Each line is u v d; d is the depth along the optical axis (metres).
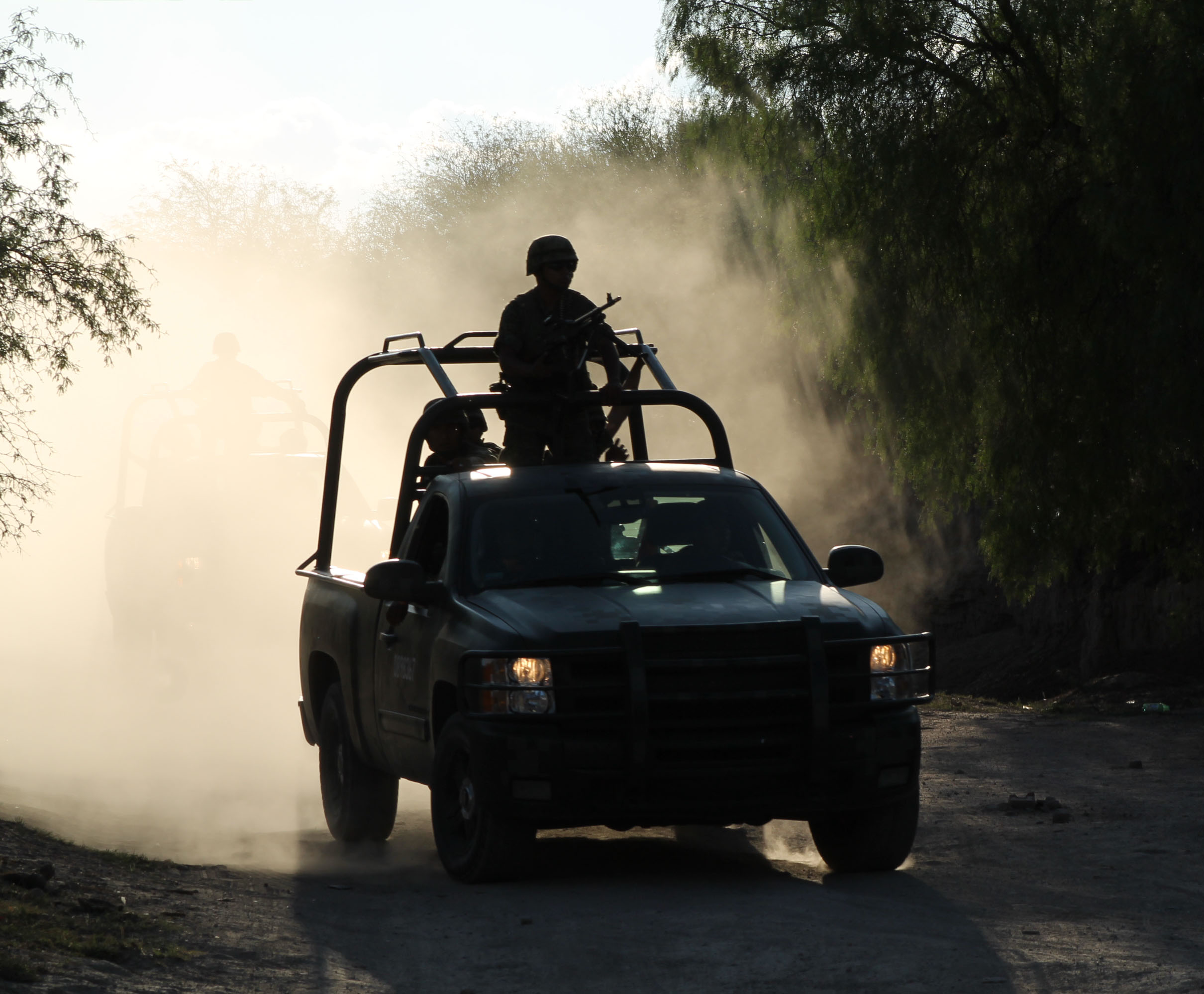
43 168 55.78
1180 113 58.97
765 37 75.44
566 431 33.44
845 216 71.19
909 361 70.06
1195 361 60.22
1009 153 68.00
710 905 24.83
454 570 28.86
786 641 25.97
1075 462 67.00
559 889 26.39
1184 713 60.88
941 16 69.19
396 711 30.20
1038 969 20.69
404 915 24.80
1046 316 67.50
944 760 47.38
